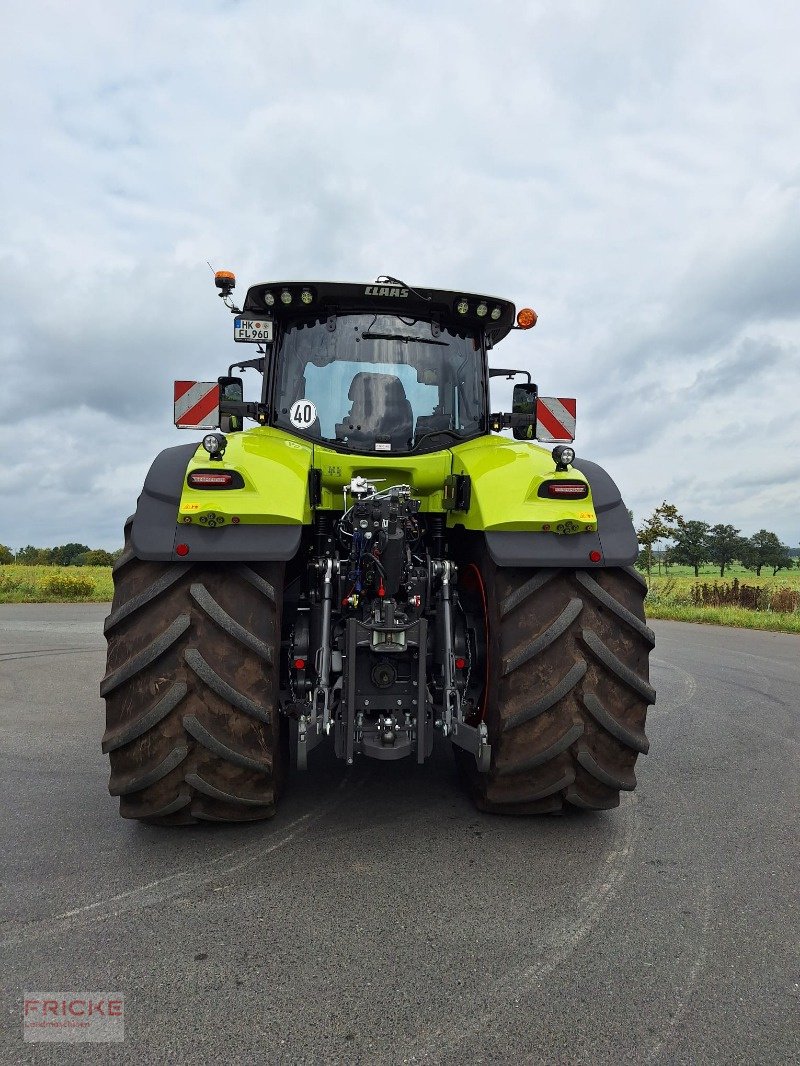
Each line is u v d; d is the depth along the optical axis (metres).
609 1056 1.49
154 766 2.42
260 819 2.73
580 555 2.62
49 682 6.15
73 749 3.95
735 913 2.12
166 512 2.45
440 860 2.47
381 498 2.59
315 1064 1.45
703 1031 1.57
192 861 2.44
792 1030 1.58
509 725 2.59
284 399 3.37
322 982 1.73
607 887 2.28
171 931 1.97
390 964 1.81
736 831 2.79
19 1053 1.48
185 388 3.53
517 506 2.65
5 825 2.78
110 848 2.55
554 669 2.61
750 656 8.33
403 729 2.70
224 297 3.49
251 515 2.40
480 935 1.96
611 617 2.67
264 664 2.48
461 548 3.33
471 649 3.00
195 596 2.44
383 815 2.89
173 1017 1.60
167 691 2.40
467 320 3.51
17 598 20.50
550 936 1.97
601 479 2.87
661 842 2.67
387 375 3.39
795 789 3.35
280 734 2.94
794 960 1.87
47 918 2.04
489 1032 1.56
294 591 3.04
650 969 1.81
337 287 3.26
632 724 2.66
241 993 1.69
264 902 2.15
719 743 4.23
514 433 3.83
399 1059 1.47
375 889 2.24
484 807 2.86
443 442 3.42
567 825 2.81
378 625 2.63
